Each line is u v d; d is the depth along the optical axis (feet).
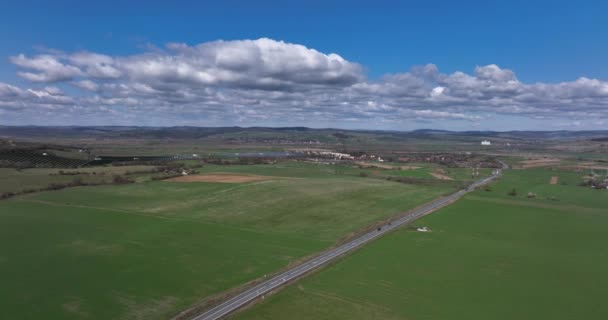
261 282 217.15
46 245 266.16
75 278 214.28
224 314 179.93
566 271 245.86
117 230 306.96
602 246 302.04
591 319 184.55
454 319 182.80
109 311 180.34
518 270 246.47
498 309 193.47
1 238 278.67
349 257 261.85
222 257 254.27
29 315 174.29
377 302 197.36
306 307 189.57
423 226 352.69
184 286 208.85
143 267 232.53
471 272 241.35
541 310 193.16
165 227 319.68
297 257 259.60
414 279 228.22
